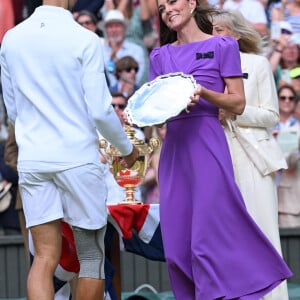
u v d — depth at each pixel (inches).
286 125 1318.9
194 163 804.0
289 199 1291.8
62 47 763.4
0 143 1261.1
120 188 1115.9
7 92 800.9
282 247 1268.5
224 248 795.4
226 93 814.5
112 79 1366.9
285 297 914.1
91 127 775.1
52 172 765.3
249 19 1374.3
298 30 1378.0
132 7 1423.5
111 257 946.7
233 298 788.6
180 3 815.1
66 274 868.0
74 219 778.2
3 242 1258.6
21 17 1381.6
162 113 788.0
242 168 910.4
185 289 821.2
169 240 815.7
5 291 1267.2
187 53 818.2
